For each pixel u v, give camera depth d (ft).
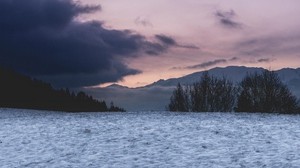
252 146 63.10
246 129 81.41
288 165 50.01
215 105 218.38
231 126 86.48
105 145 66.59
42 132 83.71
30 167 53.01
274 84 197.88
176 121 97.45
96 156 58.65
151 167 51.21
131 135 75.36
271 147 62.03
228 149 61.26
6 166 53.93
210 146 63.82
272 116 113.70
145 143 67.15
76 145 67.62
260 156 55.67
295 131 77.71
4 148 67.26
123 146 65.26
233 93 218.59
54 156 59.62
